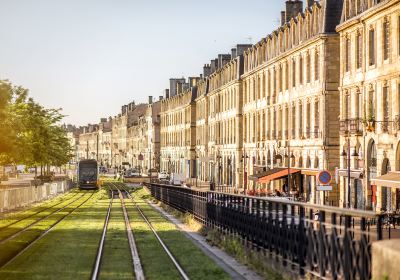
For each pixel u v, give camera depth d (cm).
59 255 2527
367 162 4881
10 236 3198
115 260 2409
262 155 7925
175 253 2641
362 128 4984
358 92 5112
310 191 6091
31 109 7481
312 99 6041
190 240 3142
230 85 9581
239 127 9100
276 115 7281
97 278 2016
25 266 2242
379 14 4659
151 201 7162
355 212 1382
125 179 12925
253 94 8450
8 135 5150
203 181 11812
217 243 2991
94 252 2628
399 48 4378
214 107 11025
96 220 4331
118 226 3872
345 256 1420
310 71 6144
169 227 3862
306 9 6256
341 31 5422
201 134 12250
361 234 1362
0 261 2350
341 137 5384
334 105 5747
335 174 5362
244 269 2242
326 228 1608
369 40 4894
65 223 4038
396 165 4381
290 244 1862
